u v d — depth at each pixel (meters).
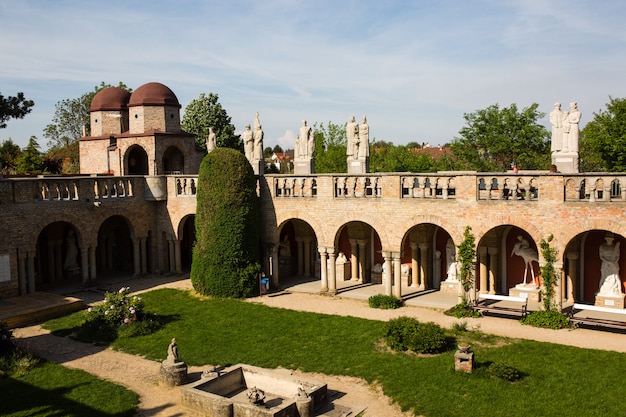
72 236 43.41
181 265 45.59
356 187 36.28
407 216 32.72
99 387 21.97
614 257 30.61
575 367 22.05
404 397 20.48
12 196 34.62
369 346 25.72
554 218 28.48
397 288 33.28
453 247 35.91
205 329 29.42
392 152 76.38
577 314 29.36
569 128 30.20
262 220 38.25
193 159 50.06
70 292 38.09
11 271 34.75
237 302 34.56
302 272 43.00
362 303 33.97
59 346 27.31
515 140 65.44
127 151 48.41
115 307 29.53
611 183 27.23
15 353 24.62
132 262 46.28
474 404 19.42
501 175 29.89
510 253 34.75
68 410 19.98
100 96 51.69
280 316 31.19
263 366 24.16
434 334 24.52
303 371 23.59
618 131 51.75
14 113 34.53
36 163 65.69
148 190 42.47
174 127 49.28
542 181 28.69
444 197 31.53
